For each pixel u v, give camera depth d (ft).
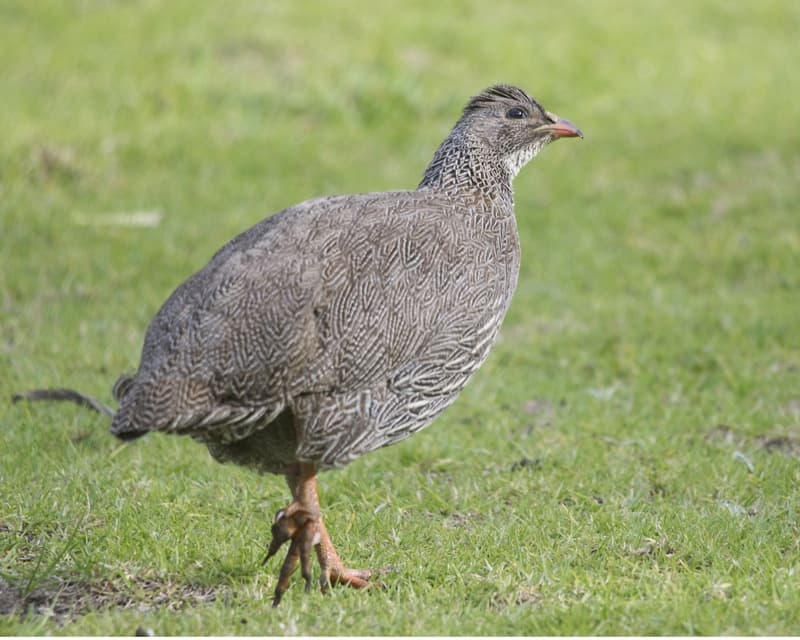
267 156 65.77
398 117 74.02
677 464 35.17
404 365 26.63
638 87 81.82
